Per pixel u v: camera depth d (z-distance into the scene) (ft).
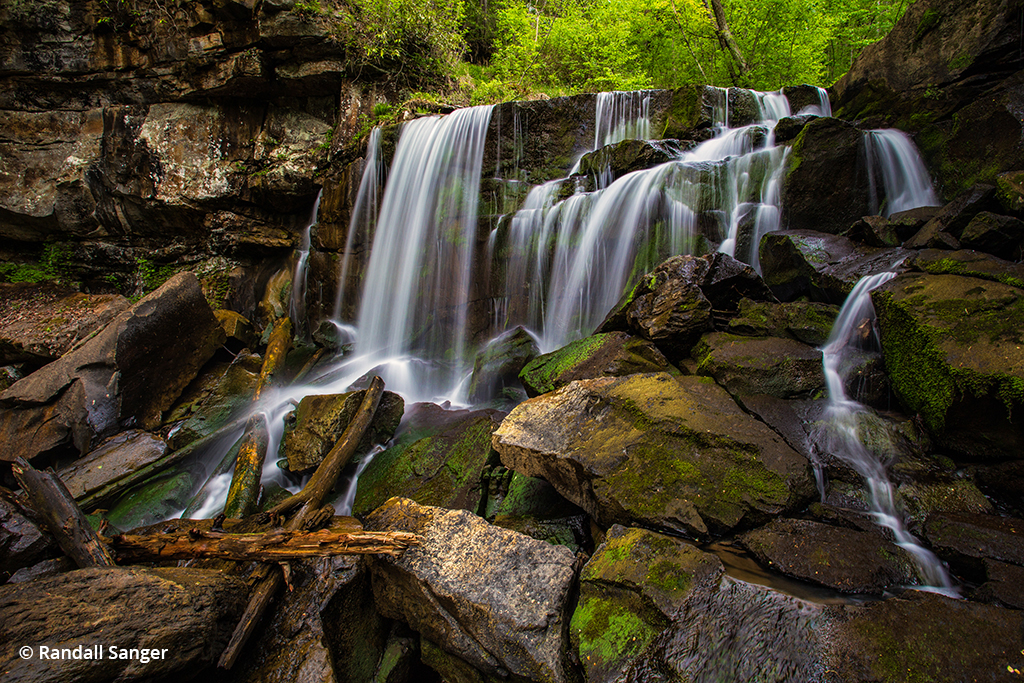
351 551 11.18
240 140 34.14
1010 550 8.51
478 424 17.12
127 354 21.02
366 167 29.91
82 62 33.55
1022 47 18.06
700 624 7.71
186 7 31.40
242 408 23.26
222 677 9.85
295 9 29.84
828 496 10.38
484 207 26.32
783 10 34.78
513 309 24.27
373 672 11.08
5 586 9.04
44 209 34.42
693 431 10.91
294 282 34.63
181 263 36.32
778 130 22.18
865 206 19.62
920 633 7.00
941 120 20.68
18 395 20.08
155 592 9.37
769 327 14.75
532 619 9.00
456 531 11.14
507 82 35.50
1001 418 10.14
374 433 18.90
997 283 11.62
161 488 18.57
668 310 15.21
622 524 10.34
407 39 32.45
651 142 23.34
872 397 12.89
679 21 37.22
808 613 7.41
